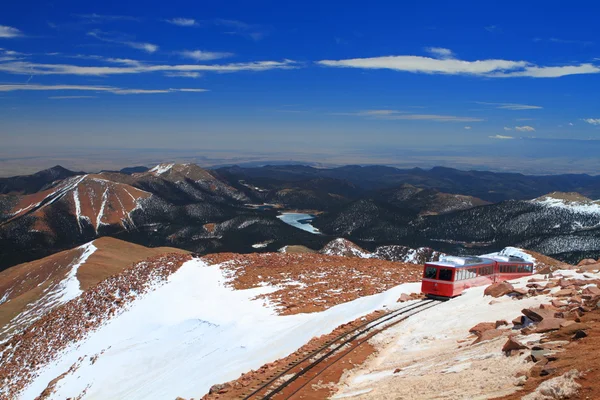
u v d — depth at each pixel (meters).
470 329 22.52
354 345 25.69
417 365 19.91
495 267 39.62
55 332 69.19
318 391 19.80
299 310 44.28
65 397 47.50
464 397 14.27
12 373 64.81
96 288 76.25
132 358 49.56
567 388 11.95
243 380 23.17
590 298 21.53
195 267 69.81
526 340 17.53
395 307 33.50
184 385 33.44
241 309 49.75
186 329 51.03
